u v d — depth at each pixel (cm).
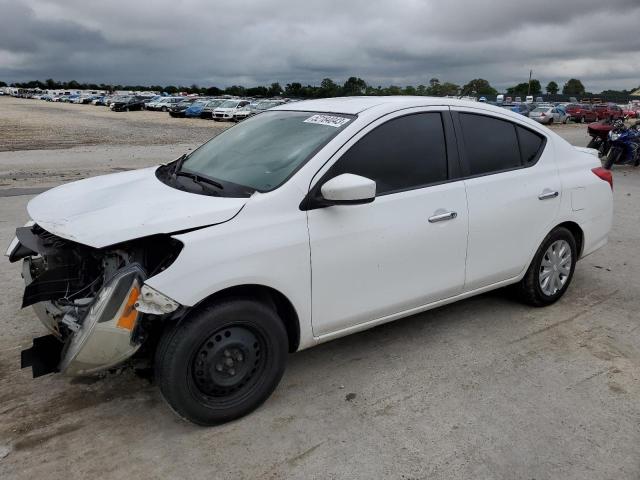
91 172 1303
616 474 272
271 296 314
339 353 389
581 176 465
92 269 320
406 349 396
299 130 359
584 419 315
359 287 337
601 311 469
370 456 282
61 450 284
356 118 346
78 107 6619
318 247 312
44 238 337
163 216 282
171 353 278
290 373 362
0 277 519
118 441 292
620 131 1409
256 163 341
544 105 4284
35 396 331
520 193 414
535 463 279
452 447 290
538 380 357
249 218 294
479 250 395
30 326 419
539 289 456
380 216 337
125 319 269
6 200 893
